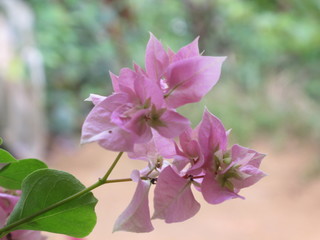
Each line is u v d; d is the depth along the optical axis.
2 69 1.15
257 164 0.21
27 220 0.21
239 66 2.06
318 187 1.50
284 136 1.80
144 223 0.20
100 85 2.03
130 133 0.19
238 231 1.28
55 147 1.87
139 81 0.19
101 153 1.83
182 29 2.14
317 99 1.90
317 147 1.75
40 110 1.27
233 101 1.91
